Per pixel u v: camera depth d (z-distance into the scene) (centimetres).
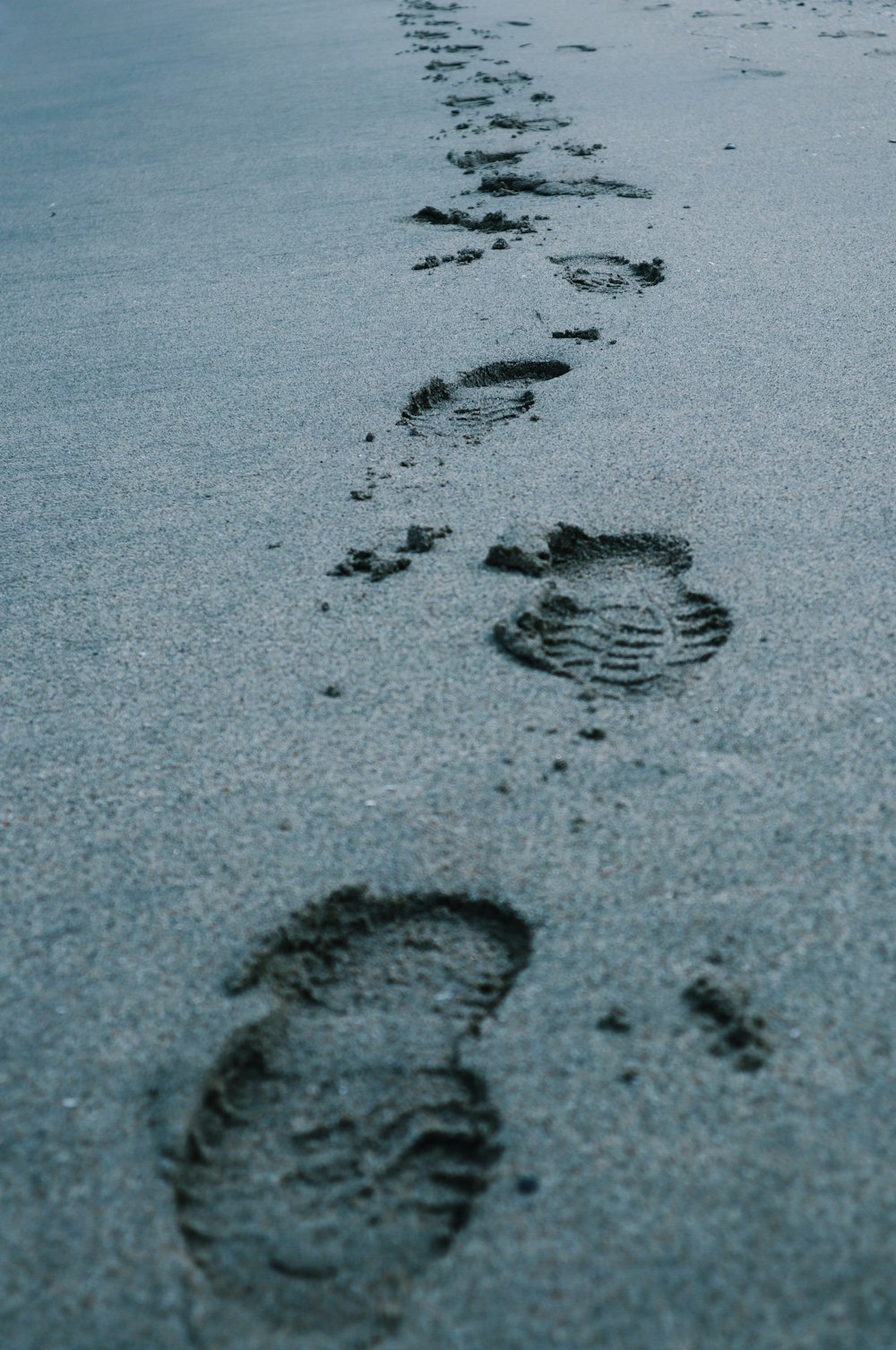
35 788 221
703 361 387
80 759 228
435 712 233
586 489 311
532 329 425
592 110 761
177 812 212
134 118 890
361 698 238
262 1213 147
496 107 793
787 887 185
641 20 1088
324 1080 164
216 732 232
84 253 570
